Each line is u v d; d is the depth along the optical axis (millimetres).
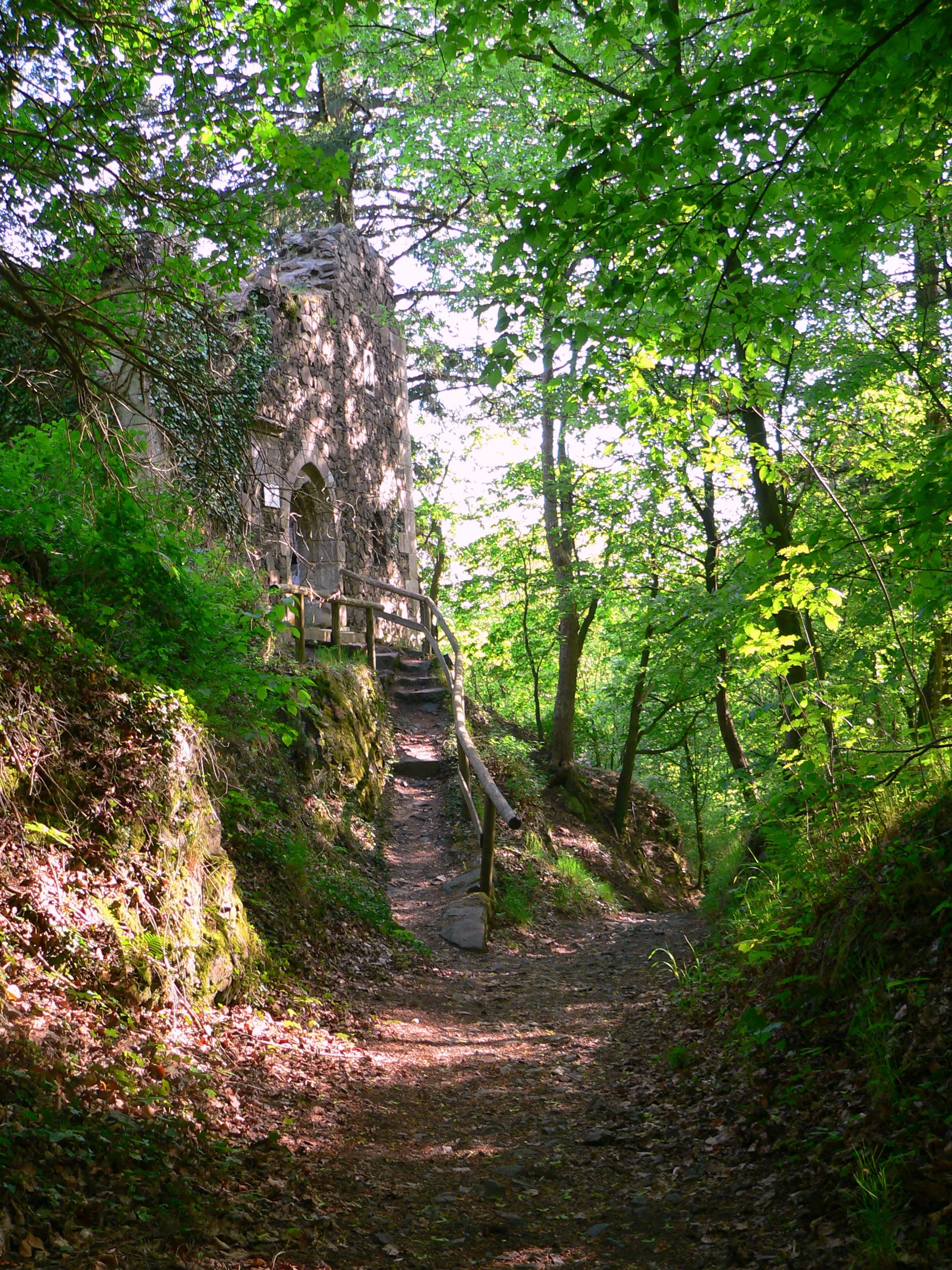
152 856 5434
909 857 4793
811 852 5816
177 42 5590
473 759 11406
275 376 14352
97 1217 3023
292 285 16375
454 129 13398
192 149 5930
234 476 7281
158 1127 3762
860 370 9719
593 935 11094
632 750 17953
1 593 5277
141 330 6309
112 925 4828
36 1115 3283
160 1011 4965
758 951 5441
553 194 4547
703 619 12000
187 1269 2910
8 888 4422
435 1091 5469
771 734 12305
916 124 4930
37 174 5859
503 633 21203
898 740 5871
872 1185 3229
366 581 14820
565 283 5387
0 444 6945
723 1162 4117
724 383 6469
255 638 7844
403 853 11609
